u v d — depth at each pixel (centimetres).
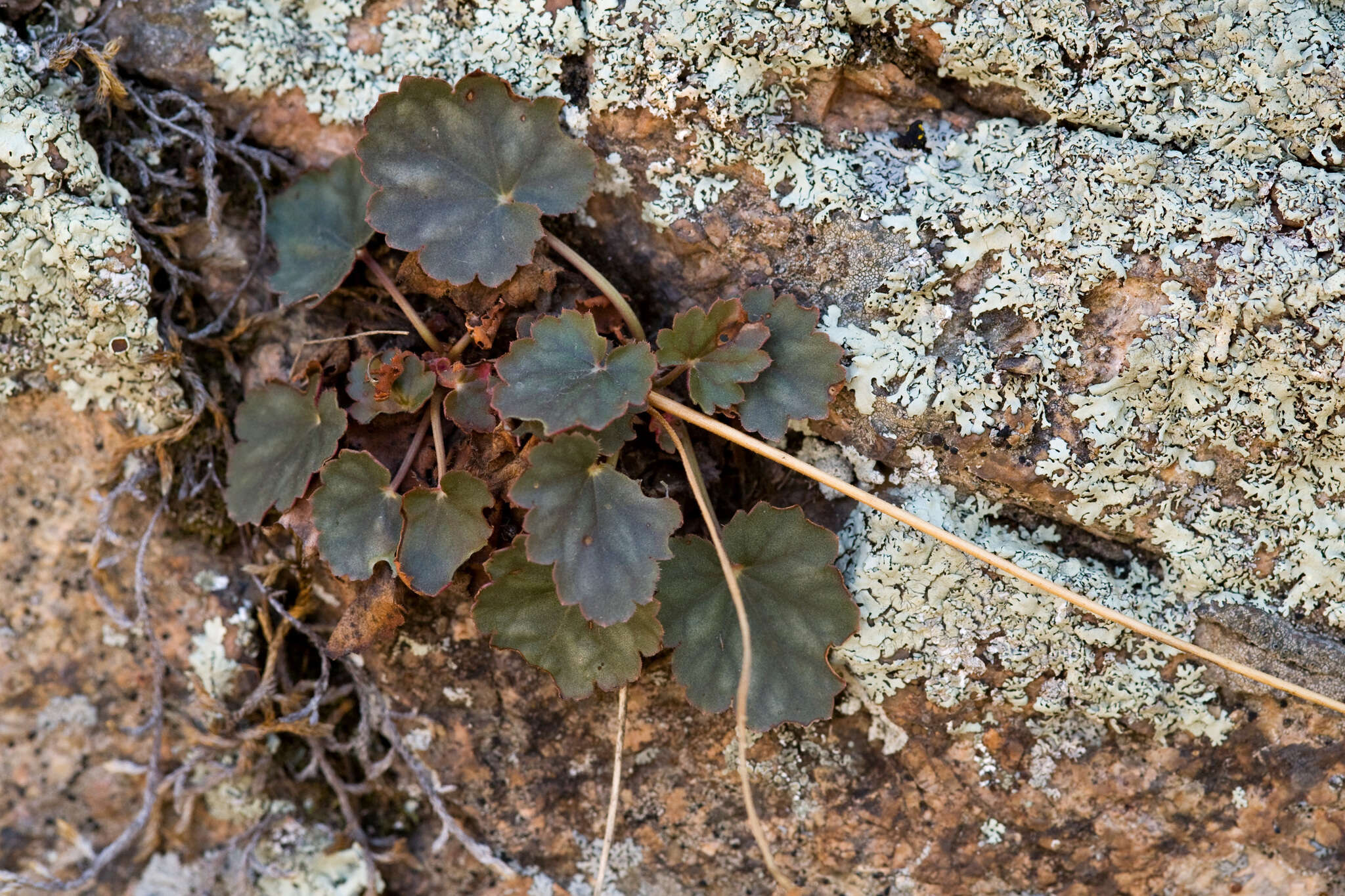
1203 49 53
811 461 55
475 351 55
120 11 55
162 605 57
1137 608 54
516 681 56
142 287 55
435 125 54
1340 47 53
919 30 54
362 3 55
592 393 53
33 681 58
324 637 57
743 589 54
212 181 55
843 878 56
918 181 54
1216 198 53
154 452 56
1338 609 54
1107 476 54
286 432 55
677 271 55
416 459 54
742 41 54
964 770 55
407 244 54
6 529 57
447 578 53
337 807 58
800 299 54
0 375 56
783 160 54
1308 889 55
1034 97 54
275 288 55
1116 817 55
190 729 57
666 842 56
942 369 54
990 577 54
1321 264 53
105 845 58
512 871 57
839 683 54
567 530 53
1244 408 53
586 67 55
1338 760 54
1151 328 53
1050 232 54
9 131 54
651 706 56
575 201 54
